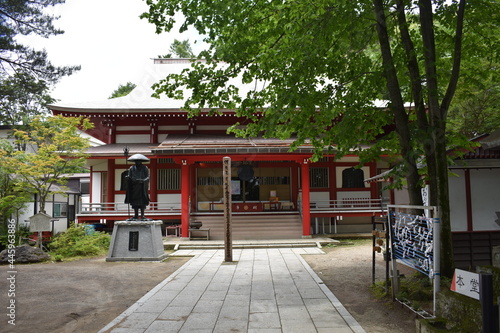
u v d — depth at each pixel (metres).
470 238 10.75
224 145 19.30
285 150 18.44
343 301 7.67
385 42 8.41
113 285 9.40
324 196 23.28
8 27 11.45
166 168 23.41
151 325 6.17
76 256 14.80
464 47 8.73
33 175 16.45
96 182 23.84
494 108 16.12
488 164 10.50
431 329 4.80
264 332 5.77
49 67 12.27
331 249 15.93
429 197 8.02
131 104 24.47
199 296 8.11
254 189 23.09
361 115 9.26
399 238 7.41
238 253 15.10
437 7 8.00
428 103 7.77
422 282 7.90
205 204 22.73
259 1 8.59
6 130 24.25
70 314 6.90
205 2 8.20
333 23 7.99
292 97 8.04
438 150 7.46
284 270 11.15
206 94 9.06
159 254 14.05
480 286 3.59
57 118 17.23
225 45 8.91
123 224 13.86
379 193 23.45
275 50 9.01
